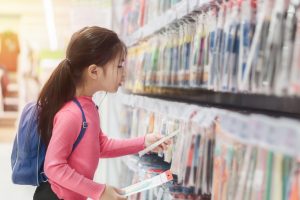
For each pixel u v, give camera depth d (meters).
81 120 1.58
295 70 0.78
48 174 1.53
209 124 1.16
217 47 1.26
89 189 1.50
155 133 1.81
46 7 5.77
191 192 1.48
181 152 1.39
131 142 1.87
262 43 0.93
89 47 1.61
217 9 1.32
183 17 1.64
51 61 5.69
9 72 5.67
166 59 1.97
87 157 1.59
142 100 2.18
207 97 2.05
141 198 1.96
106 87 1.67
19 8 5.83
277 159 0.78
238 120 0.93
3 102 5.62
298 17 0.84
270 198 0.80
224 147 1.04
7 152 5.09
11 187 4.62
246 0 1.06
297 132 0.66
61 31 5.92
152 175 1.68
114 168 3.51
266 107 1.50
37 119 1.63
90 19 3.75
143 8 2.56
